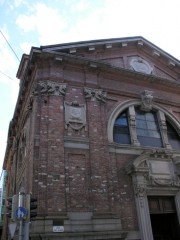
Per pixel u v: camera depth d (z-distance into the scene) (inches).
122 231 447.8
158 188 523.2
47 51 535.5
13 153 828.6
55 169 455.8
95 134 522.6
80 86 560.7
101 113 552.1
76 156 490.6
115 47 652.1
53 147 472.1
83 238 418.6
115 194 491.5
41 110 501.0
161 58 701.9
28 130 572.1
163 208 526.6
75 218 434.6
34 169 451.8
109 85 599.5
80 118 525.7
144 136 600.4
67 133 502.9
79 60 565.6
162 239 523.2
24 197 302.4
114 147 537.6
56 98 519.5
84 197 458.3
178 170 552.7
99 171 490.0
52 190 438.3
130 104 604.1
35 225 404.8
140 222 479.8
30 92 593.9
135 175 511.5
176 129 645.9
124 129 585.9
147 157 536.7
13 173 782.5
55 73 542.0
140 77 636.7
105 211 459.8
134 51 682.2
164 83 662.5
